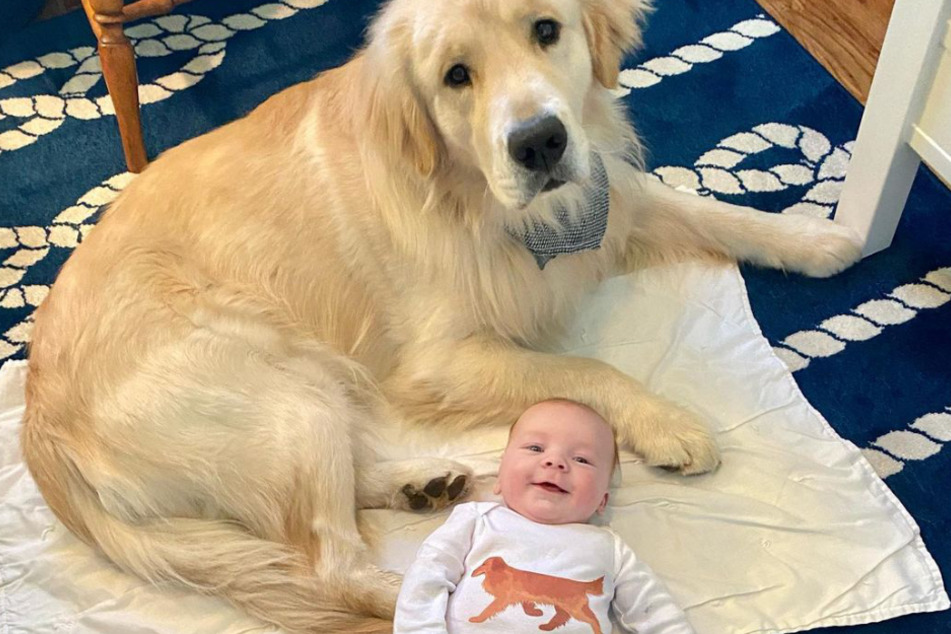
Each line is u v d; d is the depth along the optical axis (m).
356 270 1.98
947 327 2.08
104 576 1.82
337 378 2.01
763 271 2.23
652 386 2.01
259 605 1.75
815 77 2.62
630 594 1.64
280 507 1.79
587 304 2.17
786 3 2.79
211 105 2.78
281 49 2.91
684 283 2.18
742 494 1.83
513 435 1.80
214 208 1.96
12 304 2.36
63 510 1.82
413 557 1.83
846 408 1.98
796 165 2.44
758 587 1.72
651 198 2.25
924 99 1.89
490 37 1.60
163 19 3.03
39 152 2.69
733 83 2.65
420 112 1.75
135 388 1.79
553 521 1.69
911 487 1.85
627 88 2.67
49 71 2.90
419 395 2.02
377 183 1.88
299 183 1.97
